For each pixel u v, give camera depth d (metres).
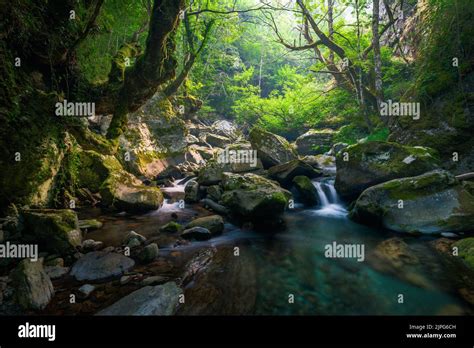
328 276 4.06
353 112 15.51
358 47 13.30
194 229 5.55
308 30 16.47
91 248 4.77
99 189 7.77
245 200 6.32
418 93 9.12
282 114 20.70
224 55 26.34
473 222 4.97
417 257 4.41
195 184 9.05
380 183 6.81
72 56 8.23
